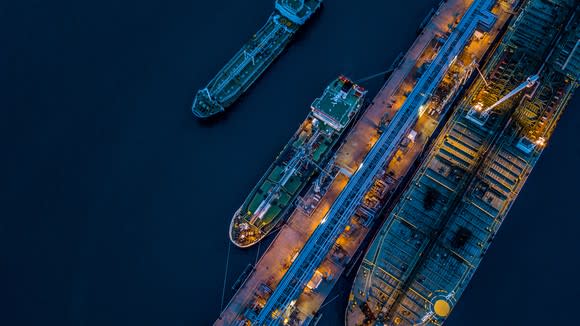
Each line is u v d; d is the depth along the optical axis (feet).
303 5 644.69
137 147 599.57
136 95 622.95
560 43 614.34
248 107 621.31
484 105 591.78
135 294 543.39
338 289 553.64
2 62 633.61
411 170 600.39
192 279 552.00
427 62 629.51
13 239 555.28
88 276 546.67
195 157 598.34
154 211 573.74
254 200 573.74
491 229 547.49
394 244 541.34
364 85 634.02
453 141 579.07
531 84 532.73
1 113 608.60
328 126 602.85
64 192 577.02
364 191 561.84
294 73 636.89
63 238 558.56
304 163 590.55
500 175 564.71
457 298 523.29
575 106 624.59
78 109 614.34
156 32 654.53
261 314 517.55
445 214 547.90
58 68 633.61
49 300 536.42
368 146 606.55
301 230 574.15
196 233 567.59
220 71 623.36
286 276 531.09
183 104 620.49
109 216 569.64
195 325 538.47
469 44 653.71
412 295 525.75
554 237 570.46
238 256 561.84
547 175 592.60
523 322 539.70
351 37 655.76
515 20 634.43
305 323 537.65
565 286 553.64
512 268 558.15
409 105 594.65
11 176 580.71
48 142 597.52
